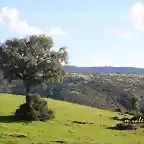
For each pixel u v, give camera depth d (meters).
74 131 46.78
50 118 55.22
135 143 40.72
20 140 36.25
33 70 58.91
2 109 59.69
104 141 40.72
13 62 58.75
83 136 43.28
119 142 40.84
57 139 39.28
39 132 43.62
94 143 38.41
